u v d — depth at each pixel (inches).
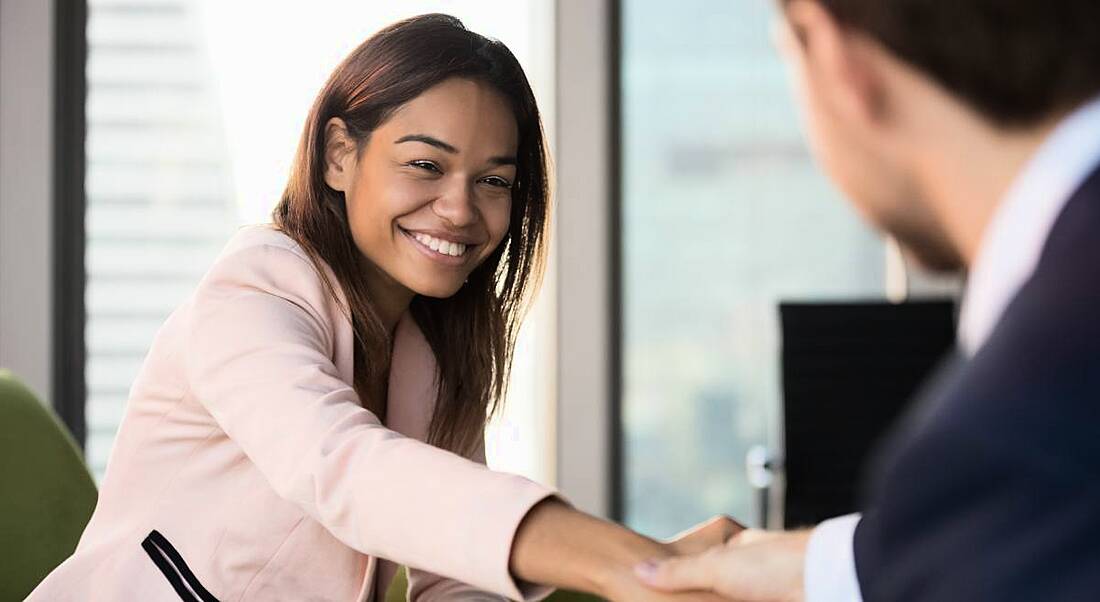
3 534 70.9
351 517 44.3
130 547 56.7
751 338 168.7
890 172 24.3
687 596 38.9
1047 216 22.5
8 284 159.8
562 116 163.0
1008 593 21.1
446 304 65.4
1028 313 22.1
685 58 167.0
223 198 164.9
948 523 22.4
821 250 168.7
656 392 168.7
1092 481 20.9
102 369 166.1
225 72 163.3
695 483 168.9
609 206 165.3
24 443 73.6
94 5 163.6
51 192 160.2
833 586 27.4
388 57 58.2
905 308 123.6
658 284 168.6
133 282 165.8
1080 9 21.7
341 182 59.7
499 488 42.0
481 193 59.4
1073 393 21.3
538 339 164.6
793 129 167.5
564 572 40.6
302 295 55.2
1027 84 22.1
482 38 59.9
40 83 159.8
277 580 56.4
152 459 57.4
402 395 64.6
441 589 62.9
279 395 48.9
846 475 121.4
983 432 21.8
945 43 22.3
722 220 168.4
